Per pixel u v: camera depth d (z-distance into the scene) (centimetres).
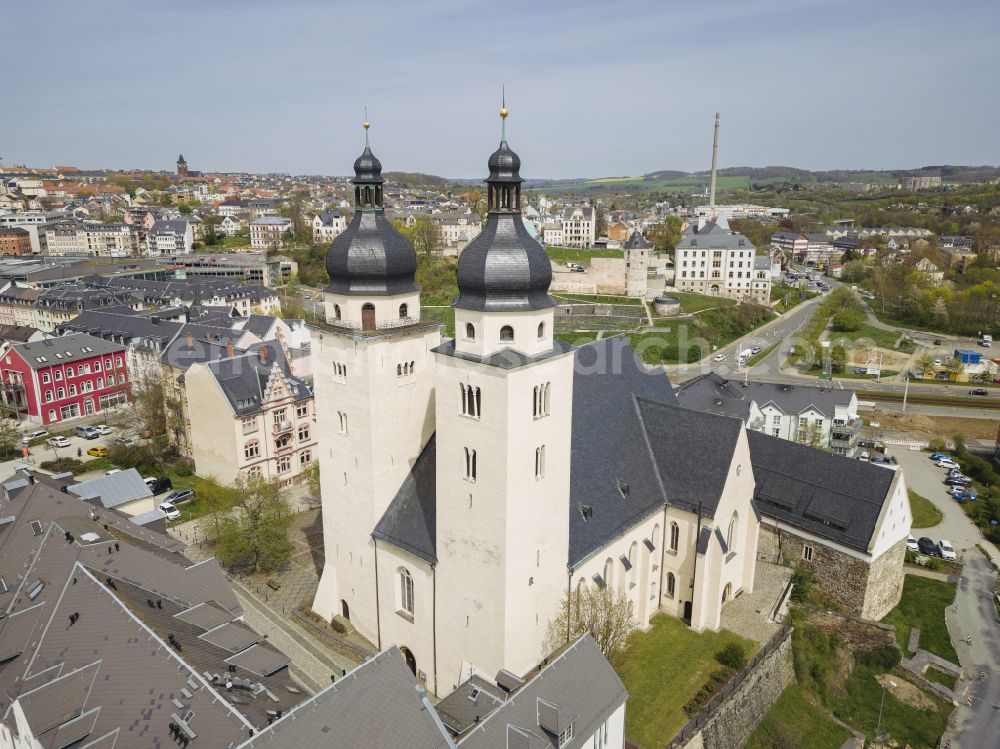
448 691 6650
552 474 6100
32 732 4344
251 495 9331
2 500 7444
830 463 9194
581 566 6650
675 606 7900
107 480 8881
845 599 8631
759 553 9362
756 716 7019
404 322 6975
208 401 11188
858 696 7781
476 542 6006
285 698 4772
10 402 14912
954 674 8081
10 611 5869
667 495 7781
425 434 7294
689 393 12469
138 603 5519
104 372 15588
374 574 7188
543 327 5759
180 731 4216
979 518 11656
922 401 17550
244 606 8125
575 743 4522
